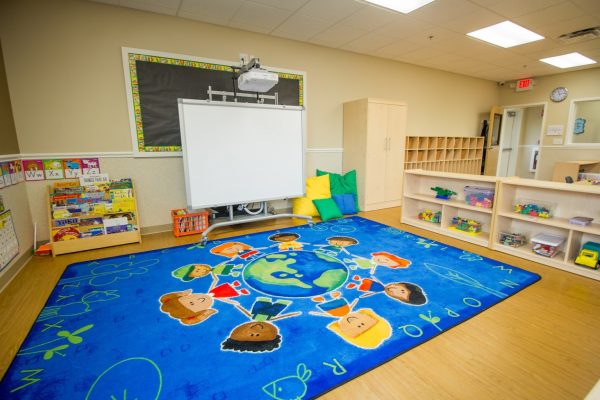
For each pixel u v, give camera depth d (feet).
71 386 4.40
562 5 10.20
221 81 12.03
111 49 10.15
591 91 18.67
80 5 9.57
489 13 10.82
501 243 9.89
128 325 5.86
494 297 6.85
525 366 4.79
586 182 11.86
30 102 9.34
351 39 13.46
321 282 7.59
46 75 9.45
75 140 10.06
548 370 4.70
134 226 10.57
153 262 8.90
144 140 11.03
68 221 9.72
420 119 18.95
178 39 11.07
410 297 6.85
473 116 21.89
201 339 5.44
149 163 11.30
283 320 6.00
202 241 10.47
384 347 5.20
